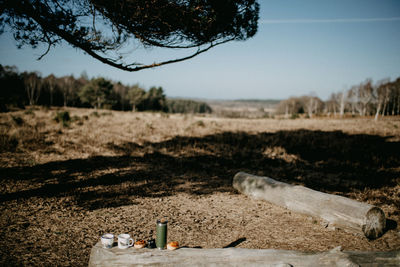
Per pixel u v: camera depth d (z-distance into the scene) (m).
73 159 8.12
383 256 2.40
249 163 9.20
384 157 9.88
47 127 12.88
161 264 2.52
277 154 10.56
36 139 9.84
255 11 4.83
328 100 73.56
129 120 19.38
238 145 11.61
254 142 12.52
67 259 2.96
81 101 57.38
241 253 2.60
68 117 15.34
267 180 5.67
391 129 18.25
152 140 11.98
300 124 22.64
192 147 11.11
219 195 5.93
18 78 43.25
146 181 6.62
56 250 3.15
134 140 11.60
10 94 34.97
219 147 11.30
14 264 2.76
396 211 4.73
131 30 4.24
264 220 4.51
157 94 73.88
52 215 4.23
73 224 3.96
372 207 3.74
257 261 2.51
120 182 6.38
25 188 5.39
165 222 2.71
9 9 3.72
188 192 6.04
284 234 3.93
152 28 4.24
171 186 6.41
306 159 9.93
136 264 2.52
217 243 3.61
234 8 4.49
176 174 7.57
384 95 47.75
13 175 6.14
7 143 8.73
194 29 4.32
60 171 6.85
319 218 4.33
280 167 8.79
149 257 2.55
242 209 5.07
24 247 3.15
